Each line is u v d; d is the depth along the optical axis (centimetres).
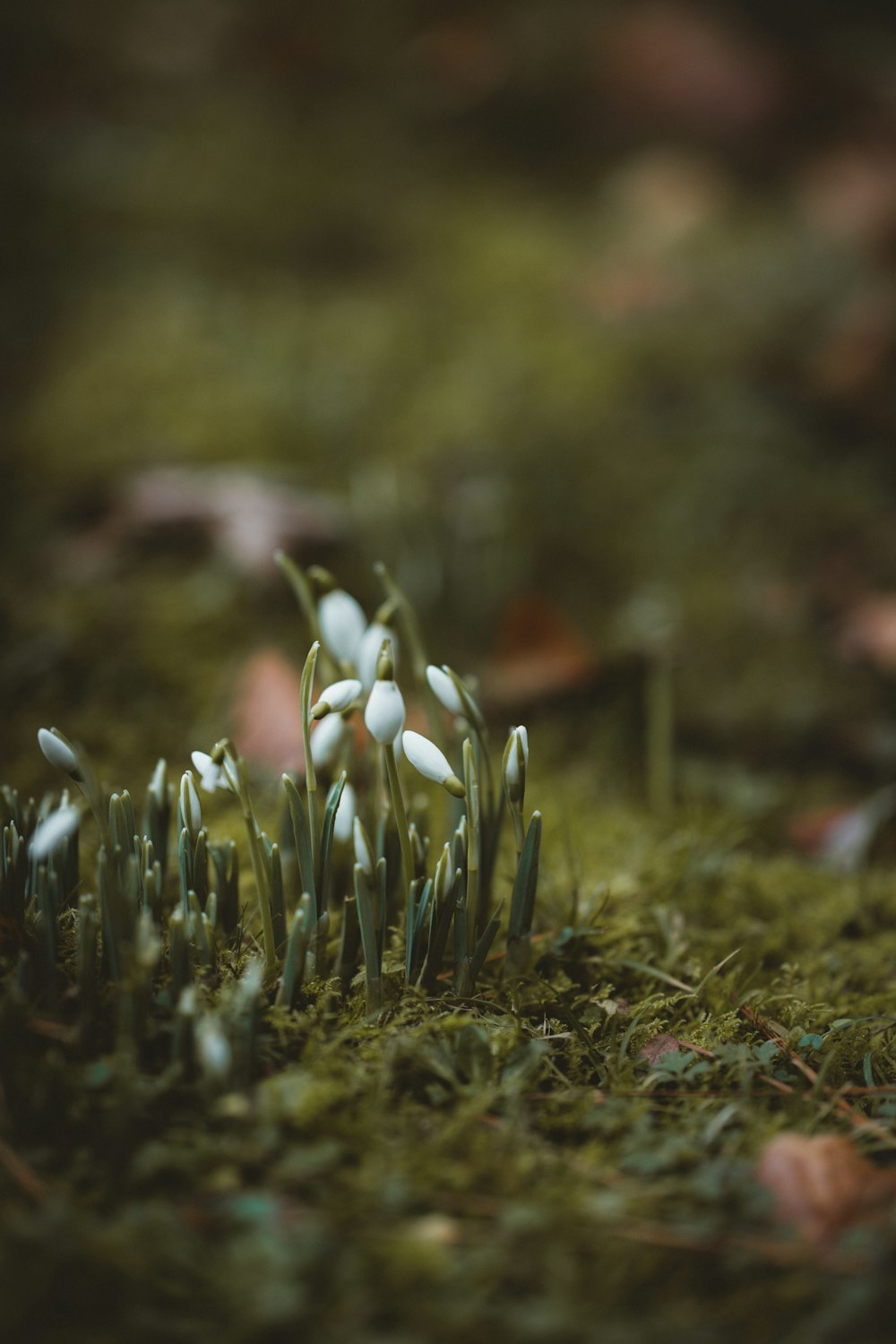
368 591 83
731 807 75
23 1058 53
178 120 145
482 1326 48
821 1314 49
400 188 138
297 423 99
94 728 74
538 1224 50
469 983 57
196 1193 51
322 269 123
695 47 155
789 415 106
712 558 91
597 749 77
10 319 109
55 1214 49
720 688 81
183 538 84
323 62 162
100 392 100
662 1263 50
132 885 56
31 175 129
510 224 133
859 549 92
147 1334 48
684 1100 55
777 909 67
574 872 64
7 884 56
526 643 80
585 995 60
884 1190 52
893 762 77
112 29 161
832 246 127
